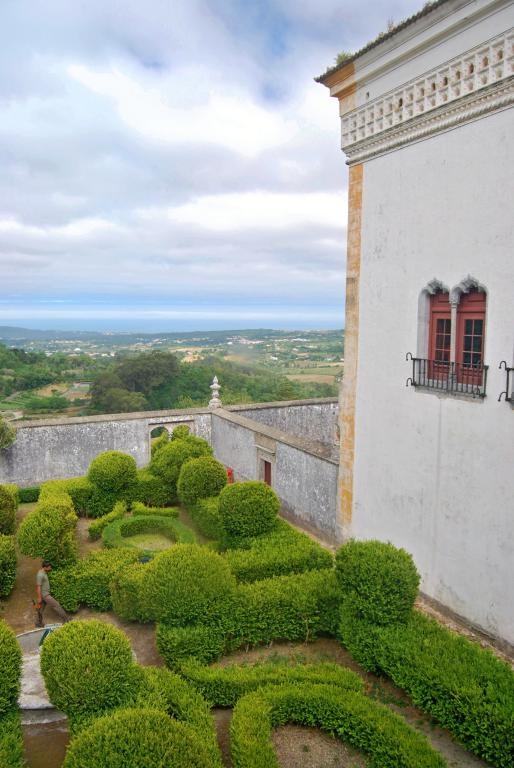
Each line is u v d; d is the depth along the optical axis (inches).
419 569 398.6
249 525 454.6
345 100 437.7
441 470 373.4
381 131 401.1
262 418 784.3
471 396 345.1
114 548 466.0
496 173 320.2
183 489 562.3
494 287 326.0
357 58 406.6
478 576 350.0
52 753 266.2
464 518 357.7
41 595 382.0
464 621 362.9
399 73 381.1
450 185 352.2
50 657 250.8
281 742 266.4
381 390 426.0
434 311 382.6
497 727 239.5
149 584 325.1
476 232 336.2
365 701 270.7
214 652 321.1
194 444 639.8
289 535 455.2
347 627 319.6
